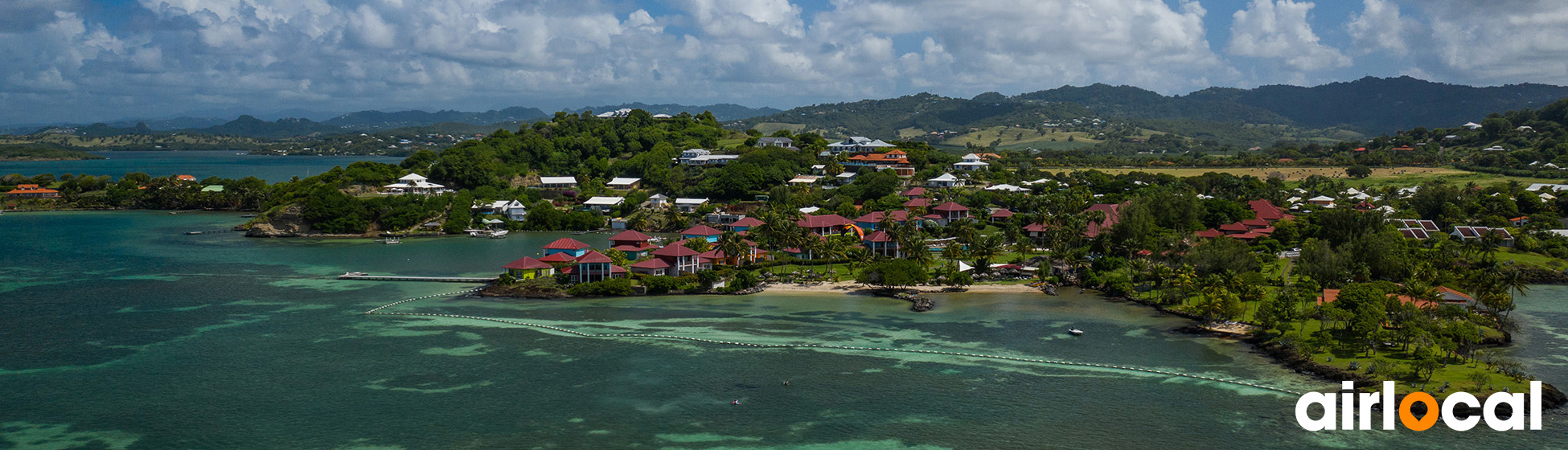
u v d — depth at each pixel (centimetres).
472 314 16475
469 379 12281
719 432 10338
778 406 11238
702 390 11869
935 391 11850
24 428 10400
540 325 15588
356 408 11069
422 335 14800
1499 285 15425
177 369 12725
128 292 18638
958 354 13675
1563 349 13675
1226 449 9762
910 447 9900
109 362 13050
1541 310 16750
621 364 13075
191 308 16950
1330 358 12719
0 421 10600
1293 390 11756
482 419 10700
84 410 11000
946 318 16150
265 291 18812
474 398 11469
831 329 15312
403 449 9775
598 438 10112
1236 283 16812
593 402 11344
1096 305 17425
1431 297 14912
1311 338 13775
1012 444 9962
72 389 11794
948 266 19675
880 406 11244
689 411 11038
